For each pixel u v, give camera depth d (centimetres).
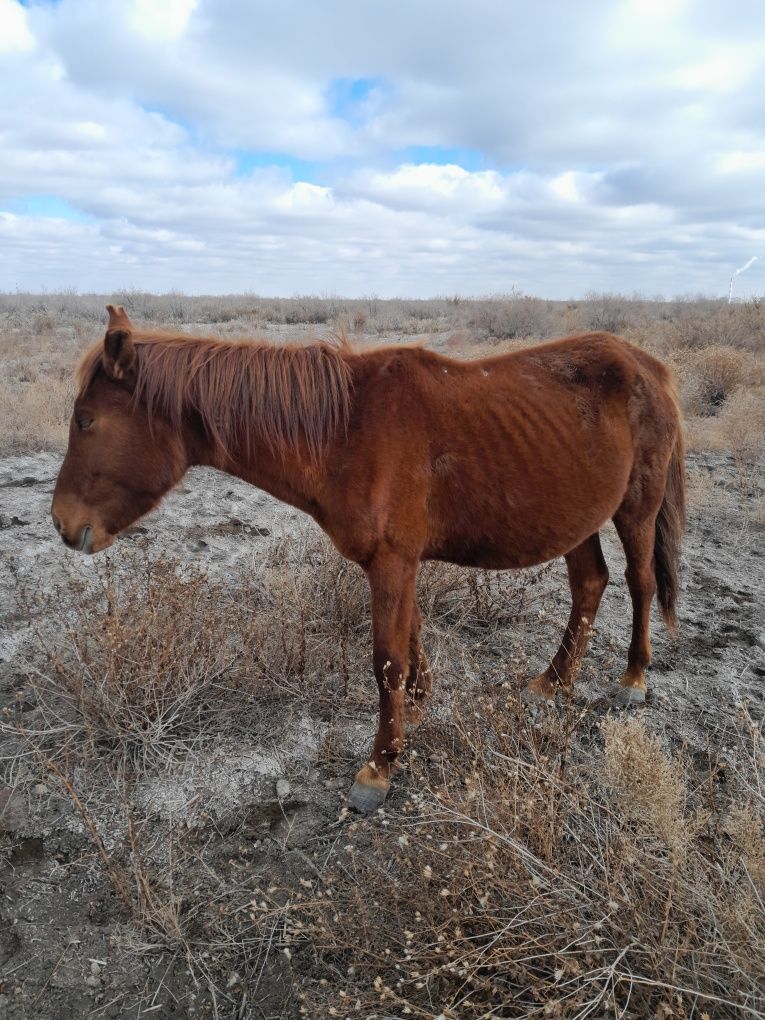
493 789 229
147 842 258
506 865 204
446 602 410
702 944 185
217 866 250
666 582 355
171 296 3350
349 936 208
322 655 360
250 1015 201
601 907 189
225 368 269
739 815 200
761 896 180
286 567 431
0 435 753
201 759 299
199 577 364
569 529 300
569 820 235
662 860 189
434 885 207
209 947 219
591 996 180
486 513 282
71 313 2638
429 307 2755
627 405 315
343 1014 179
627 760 187
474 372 292
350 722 324
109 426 266
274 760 300
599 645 393
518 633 397
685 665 370
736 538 543
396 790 284
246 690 332
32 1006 204
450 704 302
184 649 326
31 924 228
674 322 1734
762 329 1505
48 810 272
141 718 309
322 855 254
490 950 192
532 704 324
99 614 342
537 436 286
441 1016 159
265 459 273
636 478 329
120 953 219
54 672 329
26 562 467
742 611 428
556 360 312
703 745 303
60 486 274
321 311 2586
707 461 749
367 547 266
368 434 263
